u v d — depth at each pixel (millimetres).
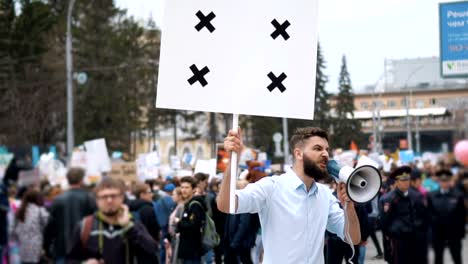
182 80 5512
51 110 50469
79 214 10977
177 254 12516
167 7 5496
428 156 32312
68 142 34031
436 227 13203
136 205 13203
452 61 17703
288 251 5320
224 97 5523
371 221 16406
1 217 12195
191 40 5520
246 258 13797
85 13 60125
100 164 23172
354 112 73250
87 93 56625
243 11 5559
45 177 20781
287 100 5562
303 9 5590
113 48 59625
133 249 7180
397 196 12438
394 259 12500
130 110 60281
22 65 51906
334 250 11422
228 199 5180
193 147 78500
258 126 67375
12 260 12195
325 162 5328
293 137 5492
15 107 48562
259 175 14500
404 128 71500
